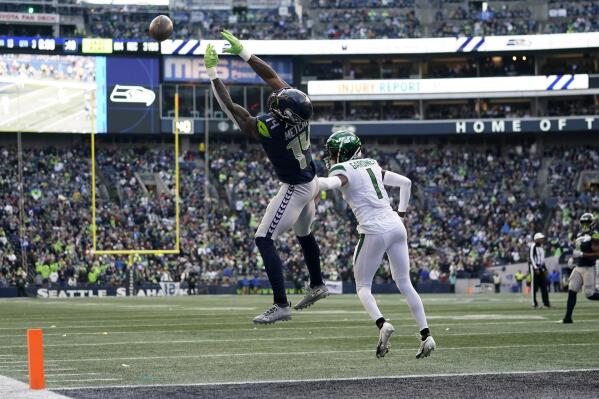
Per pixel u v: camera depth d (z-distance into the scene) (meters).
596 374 11.83
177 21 81.56
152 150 75.88
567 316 23.06
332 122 78.56
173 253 62.72
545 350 15.45
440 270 64.44
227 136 78.25
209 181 73.75
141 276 61.28
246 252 66.00
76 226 65.19
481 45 77.88
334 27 83.12
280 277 12.73
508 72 81.19
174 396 9.95
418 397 9.83
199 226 67.62
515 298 47.25
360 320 25.39
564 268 62.91
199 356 14.94
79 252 62.47
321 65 81.44
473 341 17.44
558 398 9.73
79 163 72.31
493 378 11.45
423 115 80.12
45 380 11.68
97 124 72.50
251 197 71.88
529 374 11.86
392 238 13.01
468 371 12.40
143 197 69.62
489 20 83.44
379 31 81.50
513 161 77.62
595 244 22.39
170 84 74.31
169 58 74.25
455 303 39.34
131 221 66.62
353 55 78.50
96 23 80.12
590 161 76.44
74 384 11.21
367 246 13.02
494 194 74.25
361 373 12.27
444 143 81.62
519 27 81.75
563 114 80.31
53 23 78.50
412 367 12.98
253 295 59.47
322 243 66.25
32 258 61.19
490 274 63.91
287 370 12.71
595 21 81.00
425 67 82.12
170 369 12.92
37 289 58.41
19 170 65.44
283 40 77.50
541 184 75.69
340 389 10.51
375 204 13.09
